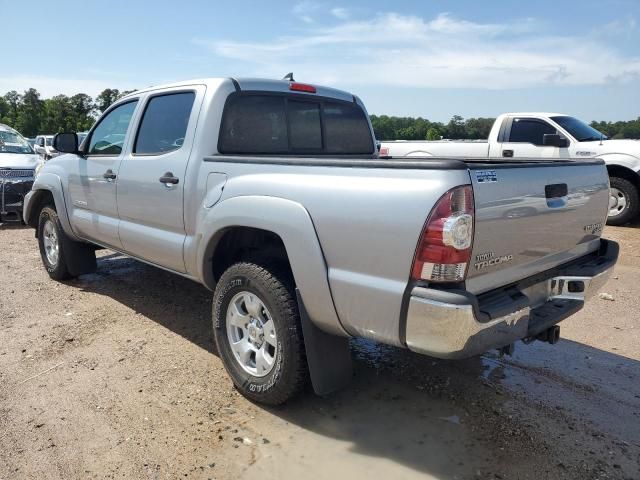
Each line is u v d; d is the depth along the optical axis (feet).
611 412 10.90
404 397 11.45
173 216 12.82
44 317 15.93
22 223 33.60
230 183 11.09
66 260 18.86
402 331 8.43
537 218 9.51
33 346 13.87
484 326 8.13
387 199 8.36
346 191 8.92
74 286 19.04
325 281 9.24
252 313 11.00
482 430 10.21
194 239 12.15
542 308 10.32
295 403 11.18
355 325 9.12
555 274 10.66
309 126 14.80
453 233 7.78
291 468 9.10
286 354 10.18
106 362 12.98
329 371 10.18
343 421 10.53
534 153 32.73
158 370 12.57
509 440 9.87
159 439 9.87
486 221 8.30
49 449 9.55
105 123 16.33
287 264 10.62
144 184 13.67
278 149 13.84
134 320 15.71
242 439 9.91
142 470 9.01
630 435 10.08
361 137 16.67
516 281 9.59
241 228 11.27
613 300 18.04
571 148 31.48
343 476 8.89
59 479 8.77
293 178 9.86
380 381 12.17
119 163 14.76
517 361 13.26
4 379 12.11
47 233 19.76
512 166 8.87
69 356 13.30
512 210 8.82
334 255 9.14
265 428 10.28
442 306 7.81
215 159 11.65
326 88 15.61
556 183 9.95
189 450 9.57
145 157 13.87
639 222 32.19
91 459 9.29
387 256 8.39
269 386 10.60
